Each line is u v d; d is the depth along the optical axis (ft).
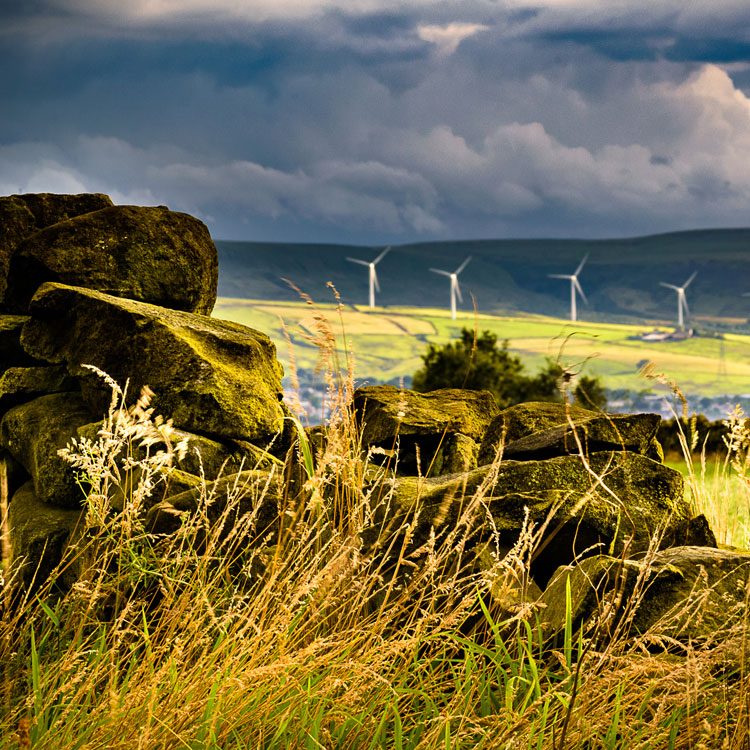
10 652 16.52
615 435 23.67
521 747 13.70
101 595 16.53
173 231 31.96
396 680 16.17
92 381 25.70
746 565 17.20
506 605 16.70
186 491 21.25
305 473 20.29
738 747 13.74
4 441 27.35
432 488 21.09
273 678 15.05
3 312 31.53
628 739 14.44
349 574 17.01
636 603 15.14
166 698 14.69
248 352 26.37
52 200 34.19
